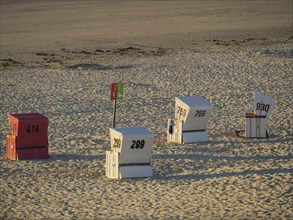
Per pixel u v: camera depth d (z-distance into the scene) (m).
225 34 124.38
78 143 49.09
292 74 75.44
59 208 34.41
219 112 58.72
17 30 137.75
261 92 67.06
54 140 50.03
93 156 45.34
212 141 48.78
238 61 83.94
